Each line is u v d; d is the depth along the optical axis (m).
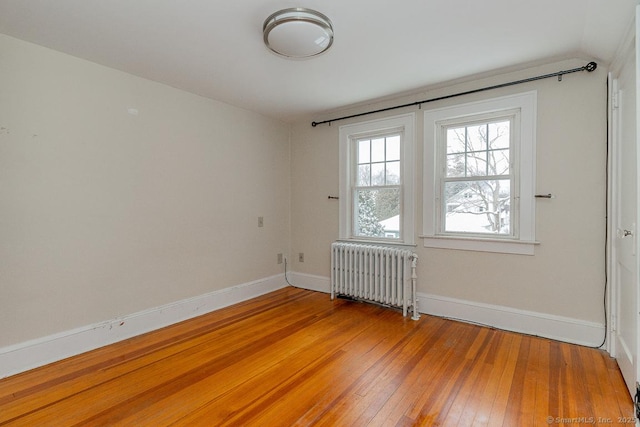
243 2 1.78
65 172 2.38
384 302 3.35
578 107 2.50
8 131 2.13
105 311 2.60
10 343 2.14
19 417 1.70
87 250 2.50
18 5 1.80
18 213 2.17
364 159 3.77
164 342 2.63
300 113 3.93
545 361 2.26
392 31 2.09
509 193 2.85
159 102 2.95
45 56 2.29
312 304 3.60
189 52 2.38
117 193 2.67
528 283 2.73
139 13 1.89
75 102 2.43
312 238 4.19
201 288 3.32
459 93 3.01
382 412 1.73
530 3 1.80
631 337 1.87
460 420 1.66
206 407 1.79
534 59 2.51
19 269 2.18
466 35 2.15
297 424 1.64
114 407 1.79
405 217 3.37
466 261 3.03
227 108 3.56
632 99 1.86
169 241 3.04
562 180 2.57
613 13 1.78
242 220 3.75
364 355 2.38
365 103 3.55
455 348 2.48
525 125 2.71
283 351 2.46
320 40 2.02
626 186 2.02
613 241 2.29
